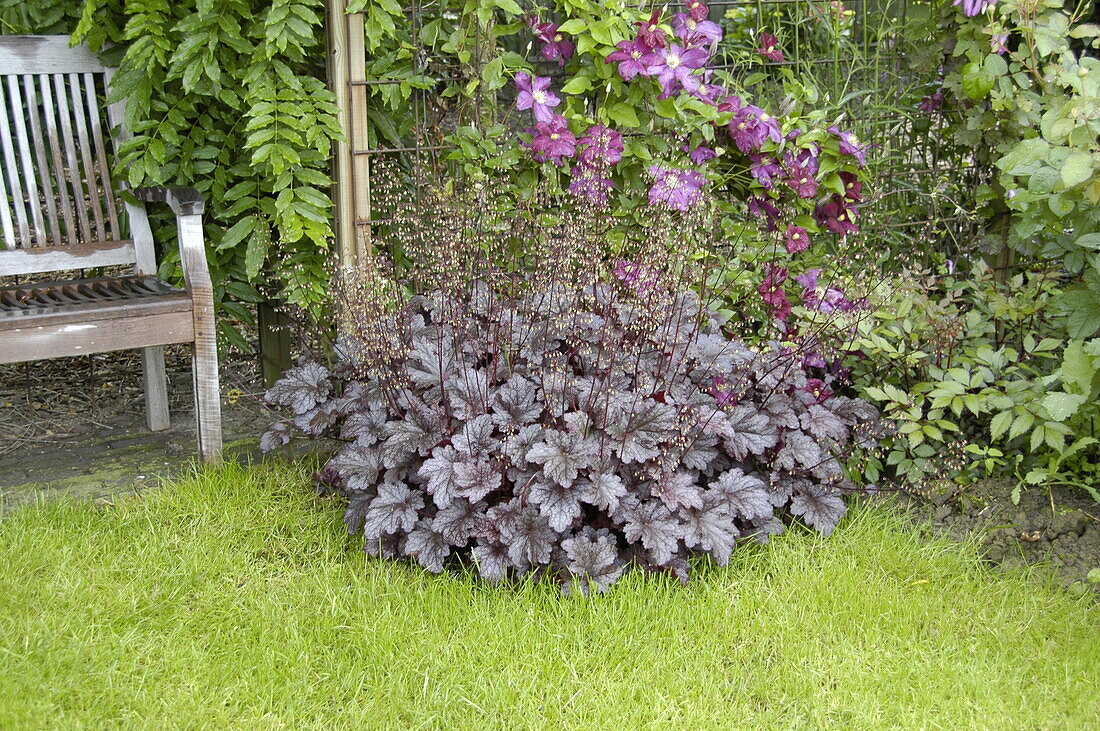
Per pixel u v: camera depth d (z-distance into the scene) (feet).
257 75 10.58
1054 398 9.01
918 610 8.76
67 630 7.99
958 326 10.75
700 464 9.32
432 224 10.63
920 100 12.78
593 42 11.06
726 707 7.74
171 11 10.84
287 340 12.30
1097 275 9.49
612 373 9.62
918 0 12.15
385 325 9.84
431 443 9.20
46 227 12.35
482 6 10.79
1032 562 9.46
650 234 10.14
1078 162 8.45
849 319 10.87
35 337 9.57
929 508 10.29
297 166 10.75
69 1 11.47
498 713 7.58
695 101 11.46
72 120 11.83
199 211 10.12
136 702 7.38
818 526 9.58
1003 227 12.51
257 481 10.33
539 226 10.63
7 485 10.29
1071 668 8.11
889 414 10.89
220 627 8.29
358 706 7.59
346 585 8.87
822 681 8.02
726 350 10.26
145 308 10.00
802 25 14.15
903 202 13.21
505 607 8.53
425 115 11.73
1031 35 11.12
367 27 10.59
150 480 10.48
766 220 12.15
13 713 7.01
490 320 9.98
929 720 7.56
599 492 8.63
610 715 7.54
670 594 8.86
